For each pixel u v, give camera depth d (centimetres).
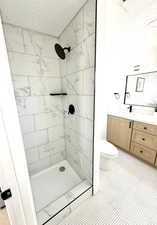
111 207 122
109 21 145
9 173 52
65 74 153
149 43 206
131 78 250
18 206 59
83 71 116
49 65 154
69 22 124
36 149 163
